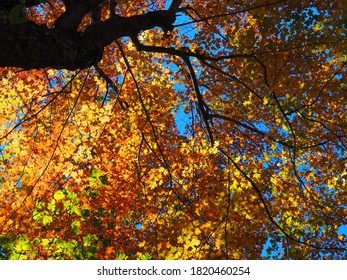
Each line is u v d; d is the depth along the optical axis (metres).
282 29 6.48
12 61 2.92
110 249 6.06
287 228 7.23
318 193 7.83
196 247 5.94
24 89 7.30
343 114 7.47
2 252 5.80
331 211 7.50
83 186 6.05
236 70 7.14
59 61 3.24
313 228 7.59
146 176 7.46
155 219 6.25
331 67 7.96
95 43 3.67
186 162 6.87
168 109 7.36
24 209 5.98
